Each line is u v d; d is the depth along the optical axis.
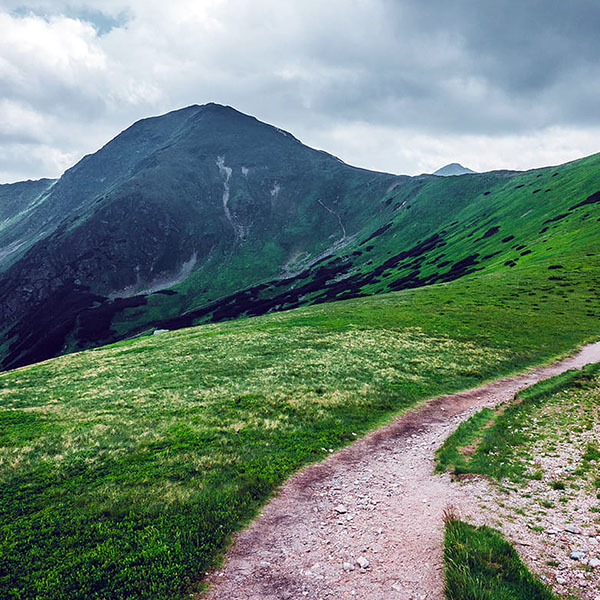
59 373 43.50
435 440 22.81
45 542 13.39
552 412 24.53
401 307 68.56
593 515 13.20
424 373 36.94
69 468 19.06
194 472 18.58
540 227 116.19
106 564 12.22
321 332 54.88
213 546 13.10
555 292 70.00
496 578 10.24
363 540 13.19
